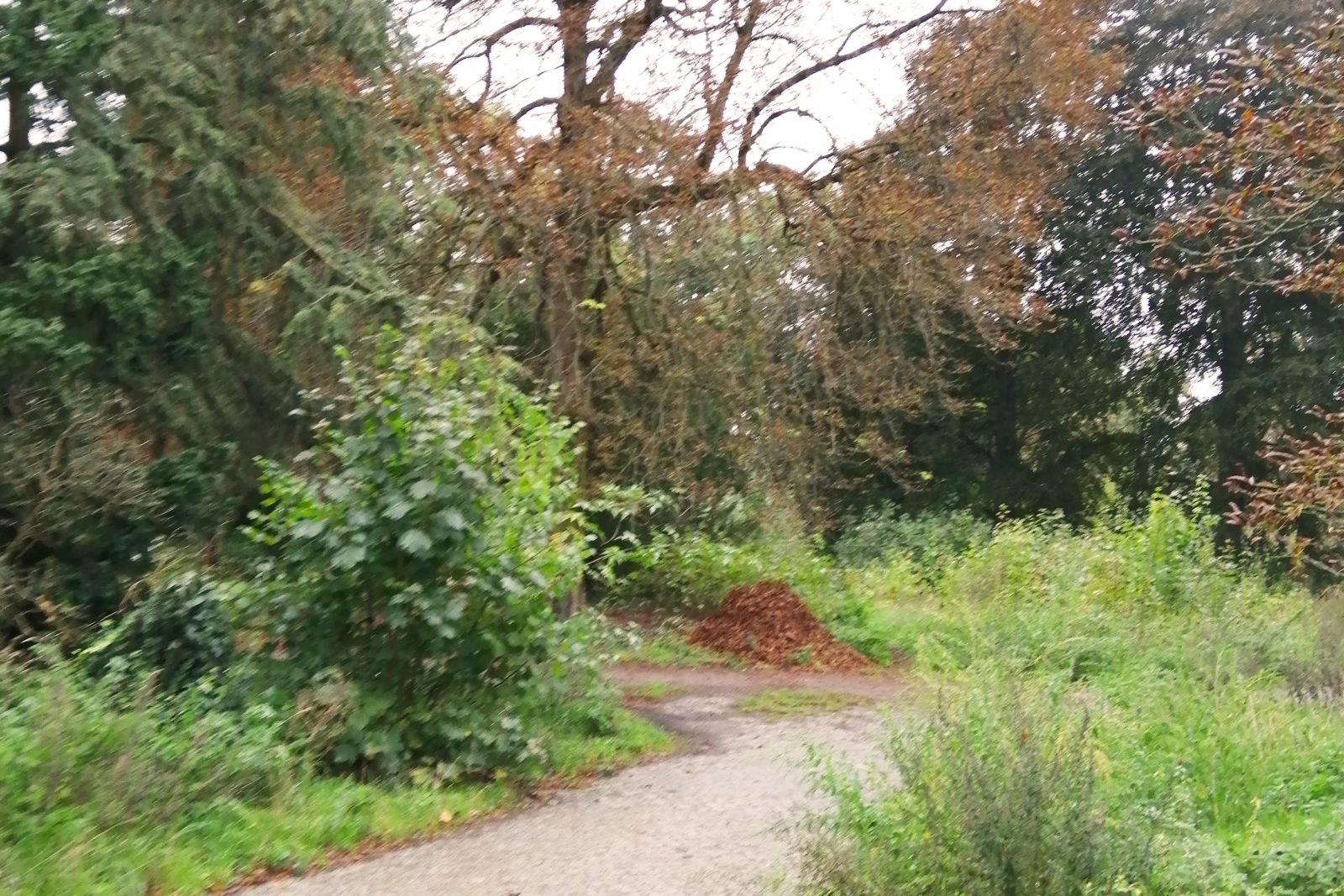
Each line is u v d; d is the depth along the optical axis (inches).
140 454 426.9
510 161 547.2
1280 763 278.2
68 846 220.1
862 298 684.7
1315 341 1114.7
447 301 486.0
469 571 318.0
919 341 976.9
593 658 385.1
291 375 461.4
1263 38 998.4
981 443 1317.7
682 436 625.0
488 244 563.8
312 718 306.2
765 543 726.5
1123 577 616.4
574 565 348.5
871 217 623.8
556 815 296.5
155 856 228.5
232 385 465.1
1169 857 205.0
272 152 480.4
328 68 479.5
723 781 339.0
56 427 400.2
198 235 449.7
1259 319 1168.8
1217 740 281.3
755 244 615.5
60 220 400.2
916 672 316.5
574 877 242.4
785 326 659.4
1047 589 615.5
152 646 303.0
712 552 708.7
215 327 463.5
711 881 238.8
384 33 495.5
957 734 211.8
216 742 270.4
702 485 681.0
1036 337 1211.2
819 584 708.7
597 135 557.6
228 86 461.4
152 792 245.6
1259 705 311.9
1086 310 1232.8
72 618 386.9
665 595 731.4
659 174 571.5
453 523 306.5
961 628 479.8
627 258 628.1
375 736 307.0
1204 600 573.6
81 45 414.3
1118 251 1178.0
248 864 238.8
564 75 610.2
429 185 500.7
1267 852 220.1
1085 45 697.0
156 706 274.8
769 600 650.8
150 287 430.0
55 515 390.9
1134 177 1155.3
